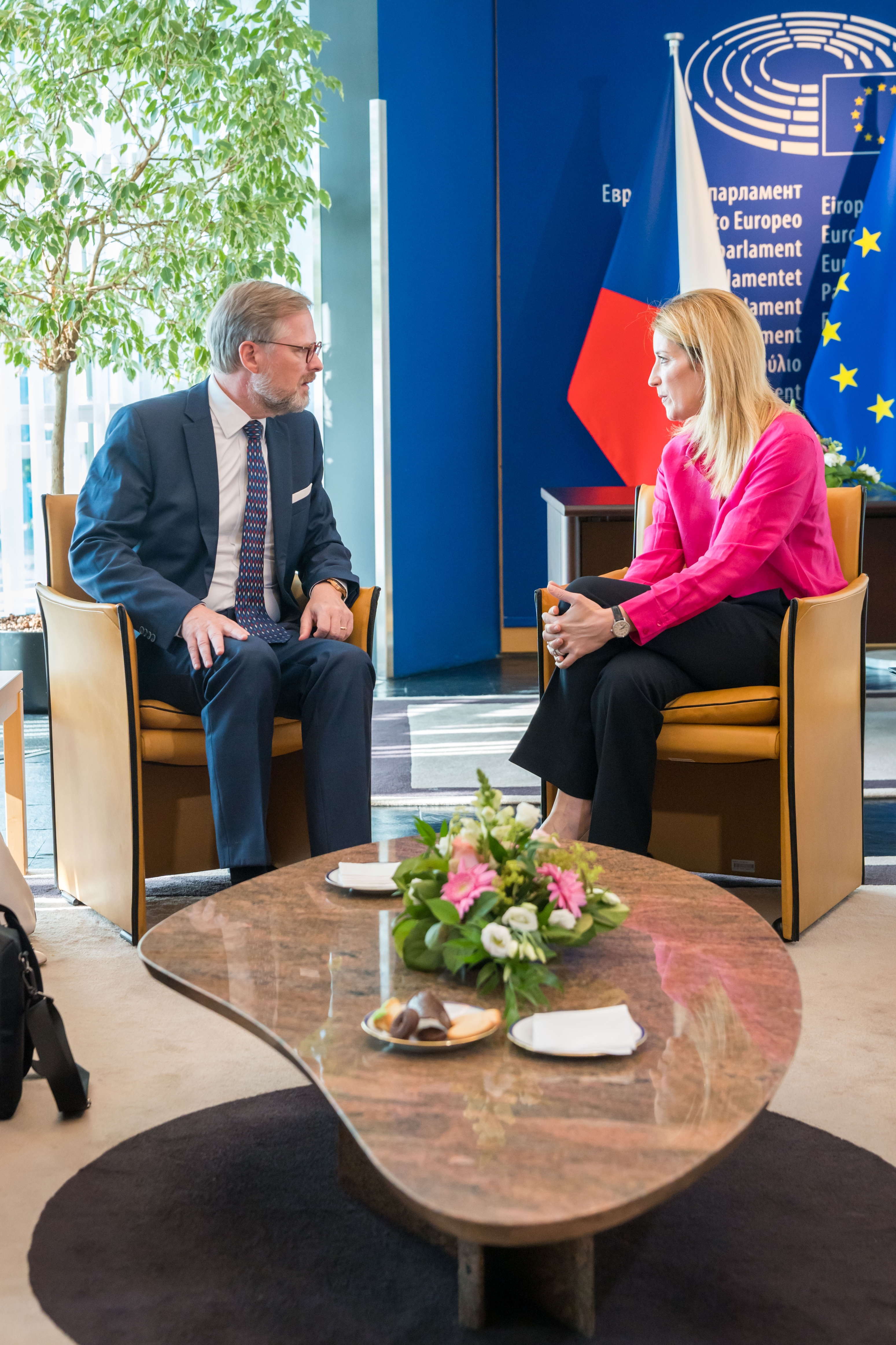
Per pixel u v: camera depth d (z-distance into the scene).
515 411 5.50
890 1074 1.64
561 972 1.27
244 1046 1.76
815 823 2.17
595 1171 0.90
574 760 2.26
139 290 4.09
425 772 3.41
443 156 4.99
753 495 2.27
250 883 1.59
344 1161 1.37
